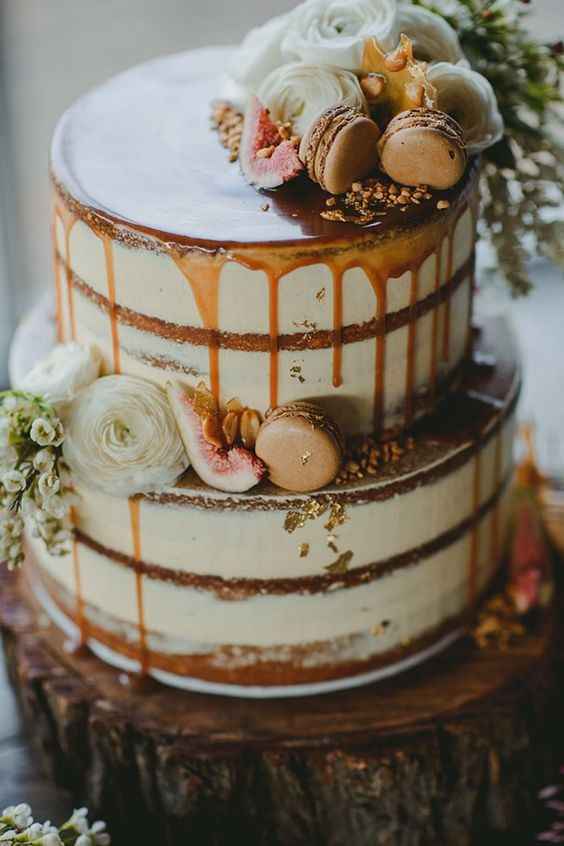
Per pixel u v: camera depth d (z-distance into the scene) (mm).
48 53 1435
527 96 1065
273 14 1462
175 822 1042
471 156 1008
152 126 1044
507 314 1151
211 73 1104
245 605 1008
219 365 957
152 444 967
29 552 1148
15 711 1149
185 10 1456
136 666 1059
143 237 934
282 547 986
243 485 967
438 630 1068
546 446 1345
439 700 1041
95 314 985
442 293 989
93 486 991
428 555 1028
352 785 1018
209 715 1034
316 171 959
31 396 973
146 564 1011
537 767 1093
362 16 988
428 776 1023
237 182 983
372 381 979
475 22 1043
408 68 965
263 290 931
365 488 977
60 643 1088
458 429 1022
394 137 951
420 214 945
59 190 983
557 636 1107
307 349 952
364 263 935
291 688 1043
